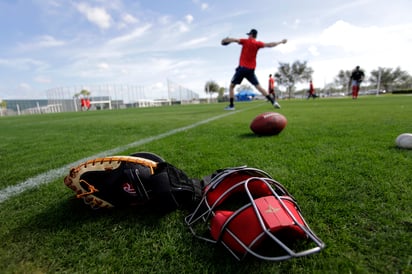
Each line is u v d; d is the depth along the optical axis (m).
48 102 47.00
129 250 1.06
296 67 49.91
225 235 0.94
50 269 0.96
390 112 6.59
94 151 3.07
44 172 2.22
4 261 1.00
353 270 0.88
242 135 3.78
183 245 1.07
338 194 1.46
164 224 1.23
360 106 9.76
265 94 9.41
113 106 47.97
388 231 1.10
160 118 8.20
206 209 1.21
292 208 0.96
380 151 2.37
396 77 53.44
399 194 1.42
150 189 1.28
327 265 0.91
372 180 1.64
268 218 0.83
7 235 1.18
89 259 1.01
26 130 6.23
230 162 2.23
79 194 1.31
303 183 1.65
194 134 4.12
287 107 11.36
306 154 2.40
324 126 4.34
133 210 1.38
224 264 0.94
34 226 1.25
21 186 1.85
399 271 0.87
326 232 1.11
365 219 1.20
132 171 1.25
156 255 1.02
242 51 8.70
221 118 7.18
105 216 1.33
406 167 1.86
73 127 6.43
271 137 3.46
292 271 0.89
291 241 1.00
